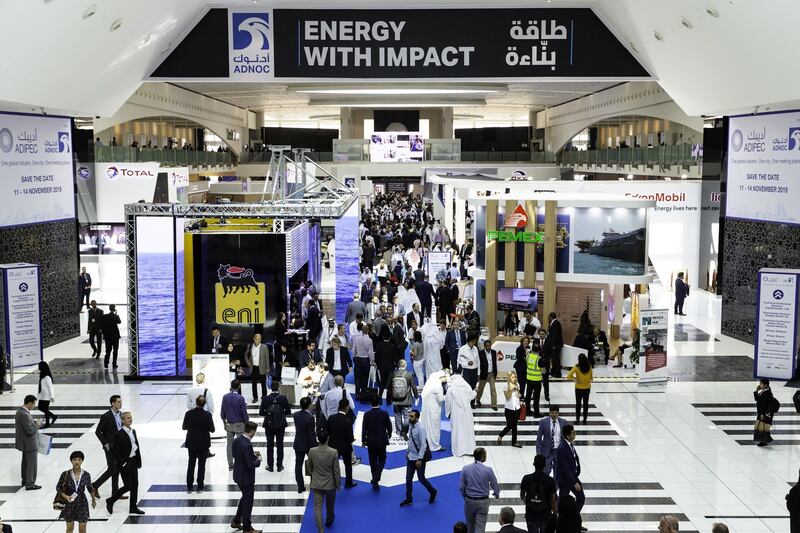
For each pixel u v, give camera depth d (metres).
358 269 22.88
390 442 13.61
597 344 18.50
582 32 21.94
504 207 18.19
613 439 13.75
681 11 17.42
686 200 25.73
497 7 21.91
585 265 17.94
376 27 21.97
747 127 21.31
